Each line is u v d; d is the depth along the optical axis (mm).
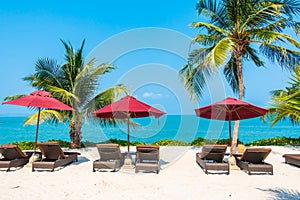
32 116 11133
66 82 12945
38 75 11898
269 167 7203
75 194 5309
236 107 8883
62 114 12305
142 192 5465
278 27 11219
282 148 13258
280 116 7098
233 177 6961
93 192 5449
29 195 5223
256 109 8508
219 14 11570
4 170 7598
